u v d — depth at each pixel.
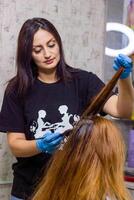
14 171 1.49
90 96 1.43
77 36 1.87
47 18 1.81
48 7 1.81
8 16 1.75
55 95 1.43
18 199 1.45
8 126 1.44
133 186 1.64
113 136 0.90
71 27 1.86
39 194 0.92
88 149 0.89
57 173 0.91
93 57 1.91
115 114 1.32
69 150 0.91
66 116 1.42
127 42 1.88
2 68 1.77
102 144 0.89
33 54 1.41
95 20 1.90
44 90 1.44
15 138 1.42
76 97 1.45
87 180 0.86
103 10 1.91
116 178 0.87
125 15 1.89
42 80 1.46
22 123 1.44
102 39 1.92
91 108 1.02
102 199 0.84
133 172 1.76
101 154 0.88
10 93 1.45
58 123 1.42
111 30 1.90
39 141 1.29
